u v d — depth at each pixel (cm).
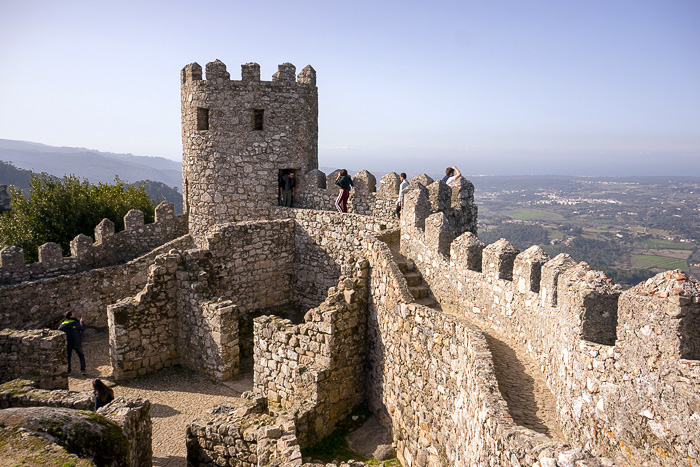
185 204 2831
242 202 2497
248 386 1752
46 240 2959
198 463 1290
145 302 1816
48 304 2139
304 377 1503
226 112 2423
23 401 1255
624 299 617
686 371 538
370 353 1600
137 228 2658
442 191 1780
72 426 891
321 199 2431
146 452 1228
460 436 1004
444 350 1149
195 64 2450
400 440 1373
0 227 3078
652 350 574
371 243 1617
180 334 1909
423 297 1448
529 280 1000
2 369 1488
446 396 1126
